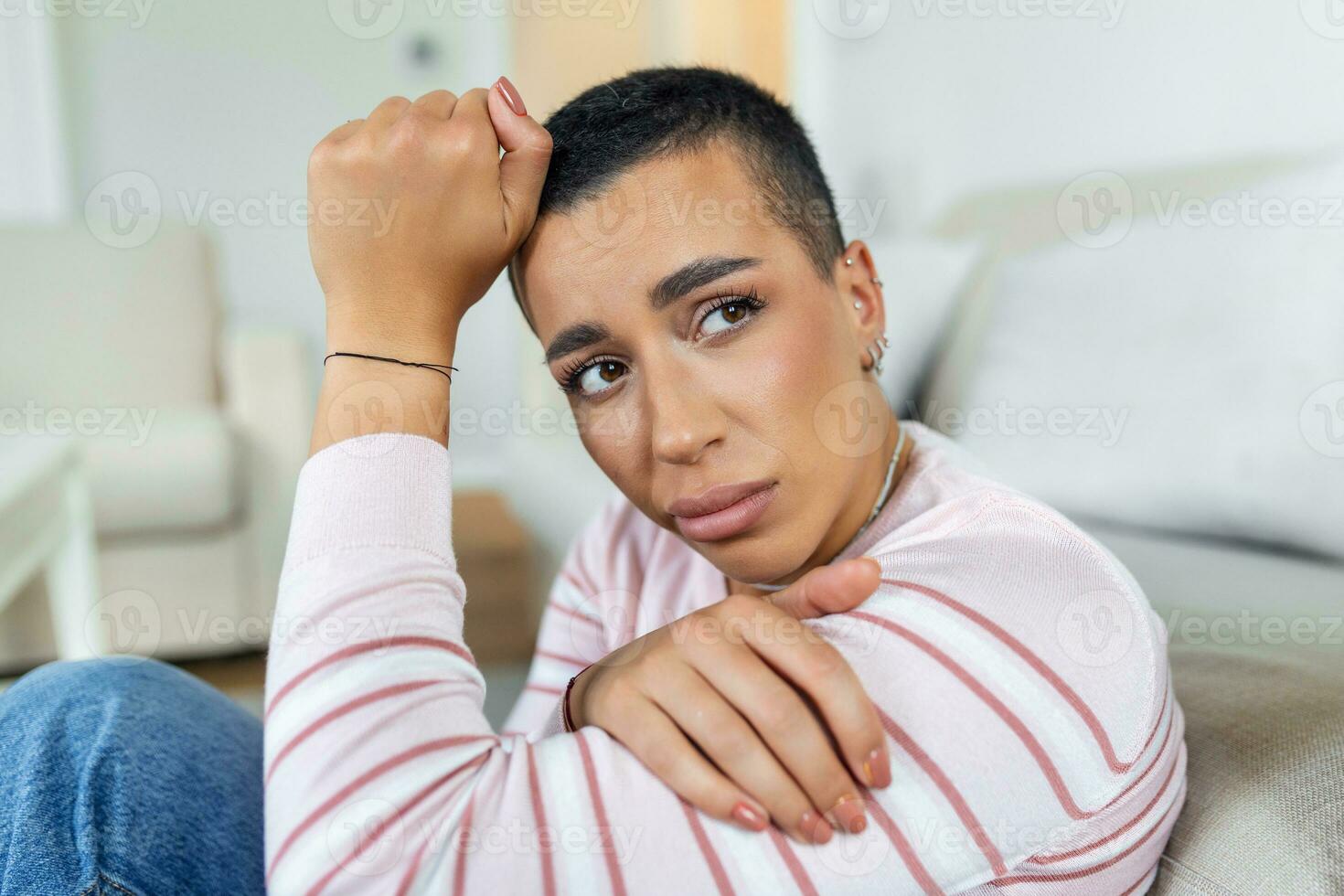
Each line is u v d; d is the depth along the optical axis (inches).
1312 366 35.3
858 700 16.1
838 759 16.6
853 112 95.6
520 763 16.9
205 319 104.4
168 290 102.5
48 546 62.7
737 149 22.0
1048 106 71.7
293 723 17.0
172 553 82.9
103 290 100.5
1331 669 24.0
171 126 140.4
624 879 15.9
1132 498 39.4
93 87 137.8
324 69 143.6
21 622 75.4
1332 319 35.3
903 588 18.4
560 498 68.6
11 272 98.7
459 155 20.5
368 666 17.1
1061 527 19.3
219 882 23.0
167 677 26.7
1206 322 39.1
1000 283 52.0
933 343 56.7
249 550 85.9
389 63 145.8
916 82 86.3
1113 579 19.2
